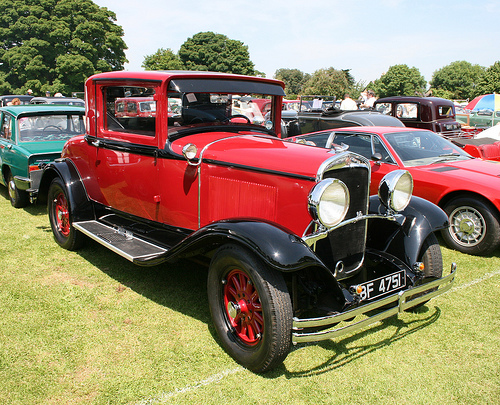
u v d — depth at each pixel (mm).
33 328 3135
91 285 3896
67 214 4680
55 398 2422
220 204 3295
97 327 3182
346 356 2922
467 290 4000
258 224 2643
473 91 67875
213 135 3662
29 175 5945
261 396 2479
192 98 3668
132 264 4422
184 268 4359
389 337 3180
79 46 40562
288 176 2873
